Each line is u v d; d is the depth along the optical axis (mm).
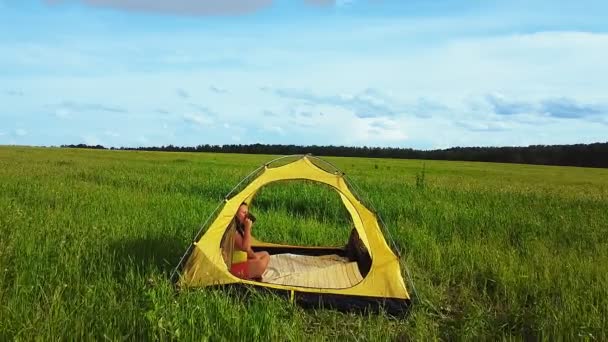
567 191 23594
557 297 7566
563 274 8516
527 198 18375
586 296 7473
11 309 5969
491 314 7133
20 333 5402
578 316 6598
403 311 7141
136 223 11266
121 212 12891
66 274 7500
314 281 8000
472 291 8234
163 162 38562
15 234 9094
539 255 9953
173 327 5559
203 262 7445
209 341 5621
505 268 8727
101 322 5898
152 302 6000
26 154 46062
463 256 9688
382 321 6746
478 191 19984
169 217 12031
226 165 35375
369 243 7605
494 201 16969
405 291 7238
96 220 11406
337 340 6250
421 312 7055
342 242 11078
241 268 7875
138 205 14203
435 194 18281
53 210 12977
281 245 10125
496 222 12703
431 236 11305
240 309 6496
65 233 9492
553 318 6664
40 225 10281
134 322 5809
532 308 7215
